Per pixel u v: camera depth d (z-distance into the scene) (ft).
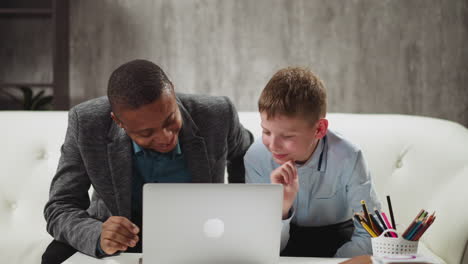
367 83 10.31
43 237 5.88
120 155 4.61
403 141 5.99
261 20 10.37
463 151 5.48
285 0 10.30
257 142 4.99
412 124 6.08
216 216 3.47
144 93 3.85
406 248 3.48
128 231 3.83
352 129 6.11
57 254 4.41
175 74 10.57
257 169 4.93
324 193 4.93
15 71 11.10
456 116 10.25
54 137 6.21
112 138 4.65
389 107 10.32
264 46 10.39
